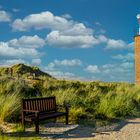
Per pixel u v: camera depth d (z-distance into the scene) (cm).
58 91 1916
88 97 1844
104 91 2375
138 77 4591
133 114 1741
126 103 1834
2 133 1141
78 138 1123
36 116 1180
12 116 1329
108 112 1612
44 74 5256
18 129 1193
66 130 1254
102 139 1120
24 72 4684
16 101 1385
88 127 1334
